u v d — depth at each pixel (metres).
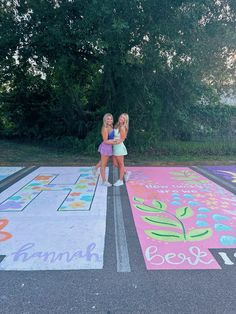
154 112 10.46
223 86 9.93
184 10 7.32
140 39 8.00
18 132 14.02
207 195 5.27
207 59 8.41
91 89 12.12
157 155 10.06
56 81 12.80
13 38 9.29
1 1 9.28
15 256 3.07
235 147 10.38
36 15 8.90
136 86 9.81
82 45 8.87
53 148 11.71
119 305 2.33
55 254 3.12
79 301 2.38
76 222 4.02
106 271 2.79
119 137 5.85
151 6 7.32
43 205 4.74
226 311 2.27
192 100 10.83
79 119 12.41
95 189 5.70
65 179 6.52
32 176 6.84
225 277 2.69
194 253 3.14
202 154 10.25
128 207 4.64
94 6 7.20
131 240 3.45
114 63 8.93
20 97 13.76
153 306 2.32
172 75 9.91
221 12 7.78
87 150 10.22
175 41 7.59
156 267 2.86
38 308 2.31
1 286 2.57
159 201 4.93
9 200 5.01
